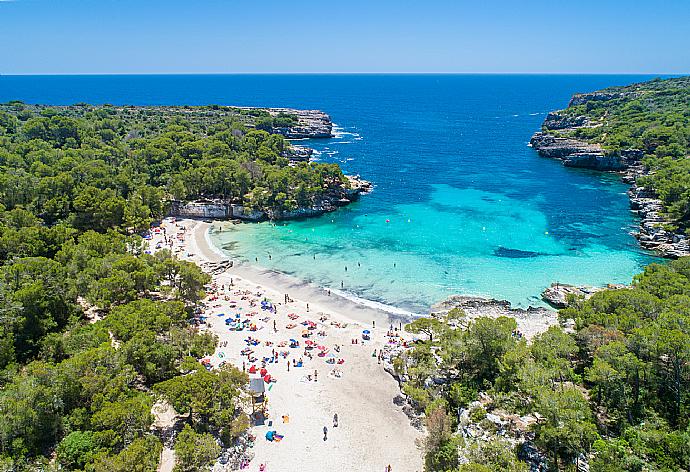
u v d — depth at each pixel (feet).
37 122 576.20
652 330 188.75
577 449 151.43
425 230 455.63
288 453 179.63
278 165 590.96
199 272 290.15
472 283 343.87
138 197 446.60
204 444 165.07
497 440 157.69
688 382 180.14
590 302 241.76
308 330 273.54
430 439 171.32
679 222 424.87
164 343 217.77
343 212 510.17
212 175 489.26
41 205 397.80
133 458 149.07
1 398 164.35
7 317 211.00
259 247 410.52
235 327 273.33
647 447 146.82
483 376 205.67
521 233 447.83
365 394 217.15
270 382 222.48
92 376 181.47
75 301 261.24
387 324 285.84
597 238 434.30
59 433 167.63
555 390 179.32
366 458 179.22
